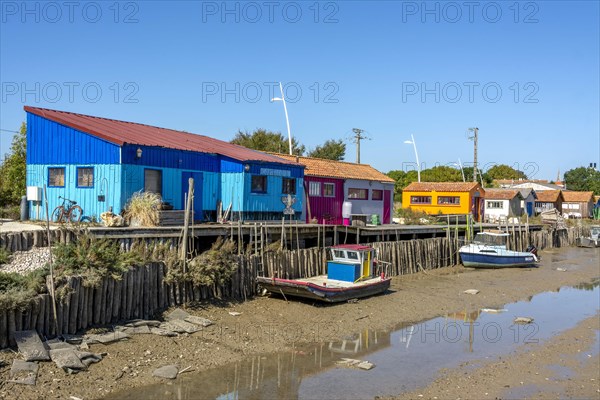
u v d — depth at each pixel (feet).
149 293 47.96
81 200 65.46
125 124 79.82
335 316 56.18
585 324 60.03
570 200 260.62
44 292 39.81
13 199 94.27
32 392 32.35
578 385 40.65
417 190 166.30
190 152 72.79
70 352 37.22
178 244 55.21
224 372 39.37
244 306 55.57
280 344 46.34
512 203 188.03
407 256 88.38
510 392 38.70
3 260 43.50
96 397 33.40
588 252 143.43
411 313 60.85
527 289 81.15
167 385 36.24
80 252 44.45
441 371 42.29
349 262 65.87
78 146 66.08
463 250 100.27
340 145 220.43
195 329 46.47
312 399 35.55
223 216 75.41
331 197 103.50
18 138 98.43
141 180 65.21
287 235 76.18
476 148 199.11
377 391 37.50
